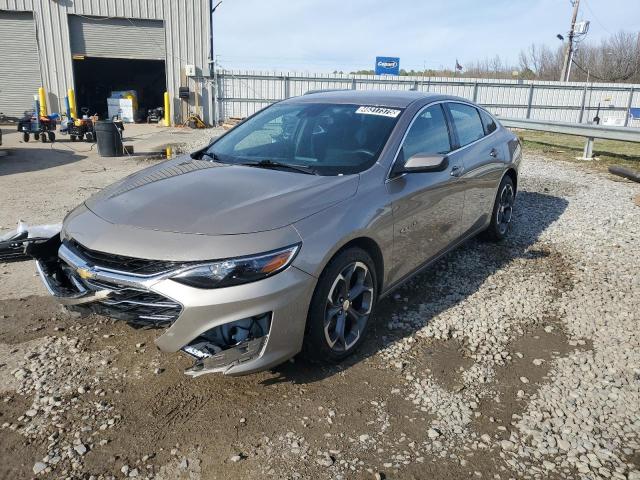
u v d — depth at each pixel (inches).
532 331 150.9
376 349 139.3
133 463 98.7
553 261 204.7
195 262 105.8
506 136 226.4
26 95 887.7
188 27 898.7
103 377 125.1
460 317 157.8
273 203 120.3
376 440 105.8
